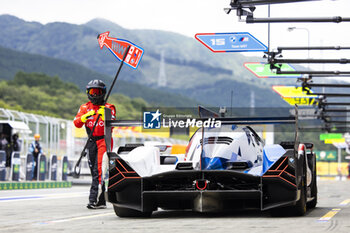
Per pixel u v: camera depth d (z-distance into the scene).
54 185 25.38
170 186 9.74
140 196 9.16
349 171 70.88
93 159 11.80
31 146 26.31
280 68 27.38
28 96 154.12
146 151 9.59
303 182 9.49
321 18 17.62
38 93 159.75
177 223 8.32
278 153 9.04
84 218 9.54
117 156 9.33
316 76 30.91
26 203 14.03
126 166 9.23
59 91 165.62
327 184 32.91
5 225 8.29
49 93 164.75
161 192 8.96
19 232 7.30
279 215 9.45
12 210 11.50
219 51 22.97
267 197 9.05
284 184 8.81
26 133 29.38
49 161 28.19
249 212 10.48
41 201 14.97
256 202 9.13
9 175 25.73
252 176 8.83
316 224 8.00
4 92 149.25
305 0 15.36
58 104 155.75
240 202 9.16
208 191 8.76
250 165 9.52
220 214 10.10
